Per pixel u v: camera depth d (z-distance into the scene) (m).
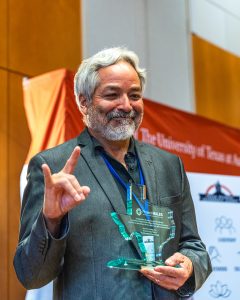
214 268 4.58
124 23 7.02
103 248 1.93
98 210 1.96
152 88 7.25
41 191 2.01
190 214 2.25
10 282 5.11
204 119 6.05
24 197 2.08
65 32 6.23
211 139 6.07
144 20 7.34
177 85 7.70
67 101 4.28
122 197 2.03
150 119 5.39
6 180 5.29
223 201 4.77
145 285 1.94
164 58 7.55
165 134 5.52
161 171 2.20
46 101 4.39
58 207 1.76
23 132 5.56
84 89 2.15
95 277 1.90
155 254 1.95
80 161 2.07
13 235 5.23
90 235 1.94
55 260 1.86
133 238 1.93
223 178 4.82
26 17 5.84
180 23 7.97
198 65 8.18
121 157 2.16
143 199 2.02
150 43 7.36
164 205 2.10
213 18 8.72
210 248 4.60
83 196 1.73
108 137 2.09
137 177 2.13
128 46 7.01
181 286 2.01
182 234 2.19
